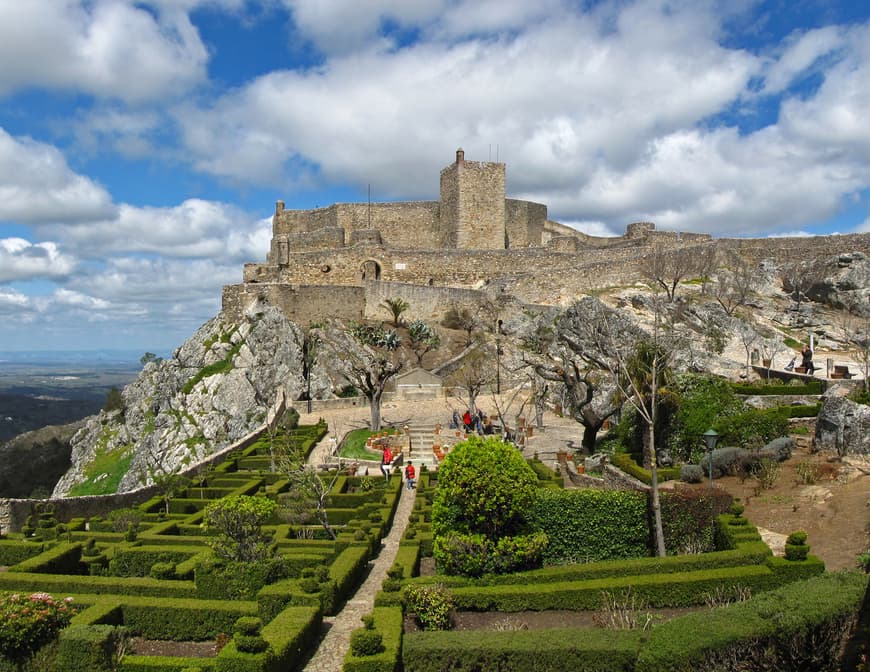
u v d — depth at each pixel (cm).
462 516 1788
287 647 1258
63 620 1440
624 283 6175
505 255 6669
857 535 1706
